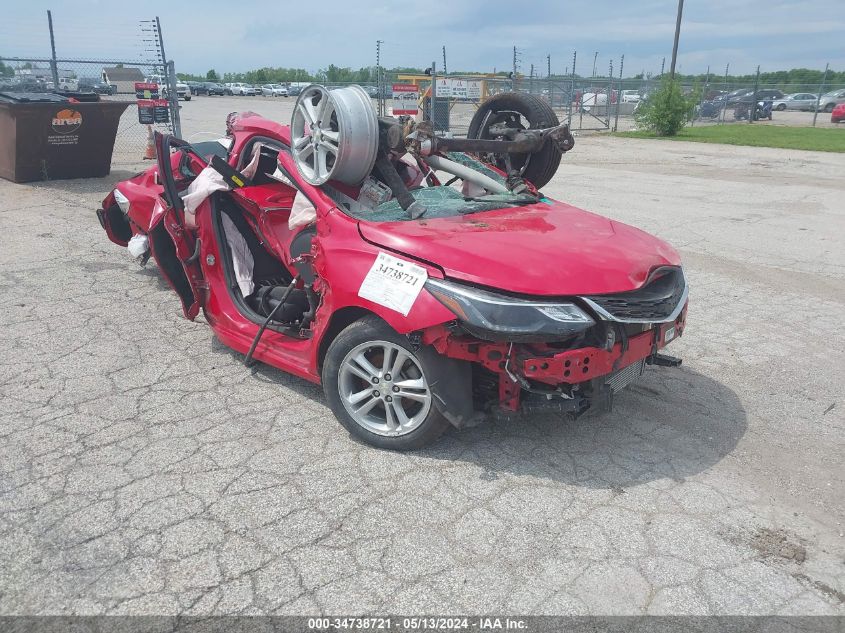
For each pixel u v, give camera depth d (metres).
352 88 3.84
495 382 3.57
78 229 8.36
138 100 13.29
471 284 3.26
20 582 2.73
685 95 26.69
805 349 5.40
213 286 4.82
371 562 2.89
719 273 7.45
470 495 3.36
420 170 4.79
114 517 3.13
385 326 3.53
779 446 3.94
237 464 3.57
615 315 3.29
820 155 19.28
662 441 3.95
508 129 4.89
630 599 2.72
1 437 3.78
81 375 4.56
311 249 3.95
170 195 4.62
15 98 10.51
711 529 3.16
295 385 4.50
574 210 4.47
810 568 2.93
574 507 3.29
